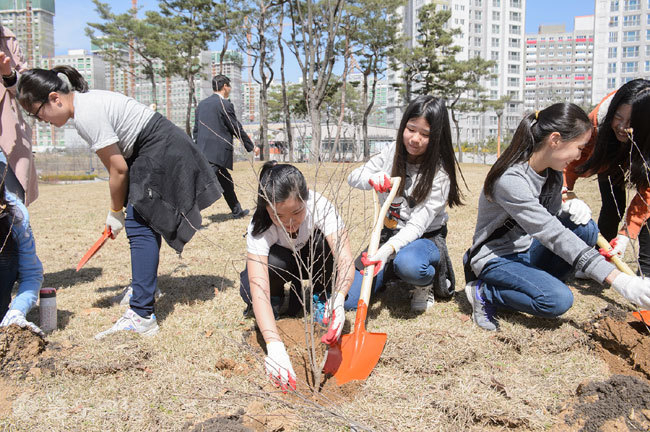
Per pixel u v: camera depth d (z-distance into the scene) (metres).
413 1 86.00
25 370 2.50
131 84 52.75
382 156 3.43
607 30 97.69
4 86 3.69
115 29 36.75
